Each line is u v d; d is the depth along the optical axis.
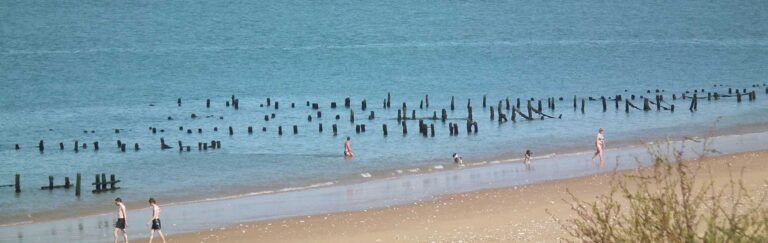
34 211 136.50
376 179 154.25
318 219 117.31
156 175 171.25
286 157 187.50
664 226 48.47
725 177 131.12
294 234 108.94
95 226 121.25
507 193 130.12
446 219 113.12
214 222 118.94
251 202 135.00
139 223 121.25
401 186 143.75
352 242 102.00
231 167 176.88
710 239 48.53
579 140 199.38
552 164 162.38
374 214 119.12
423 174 157.50
